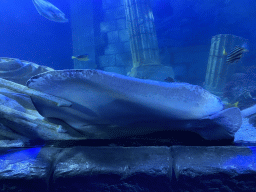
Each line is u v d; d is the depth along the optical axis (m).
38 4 3.25
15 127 1.80
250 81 7.15
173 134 1.57
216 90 8.47
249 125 2.70
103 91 1.35
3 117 1.79
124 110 1.43
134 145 1.45
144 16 9.97
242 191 1.11
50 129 1.78
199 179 1.13
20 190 1.22
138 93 1.32
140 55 9.98
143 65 9.73
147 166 1.20
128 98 1.35
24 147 1.51
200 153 1.25
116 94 1.35
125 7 10.48
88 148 1.38
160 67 9.77
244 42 8.23
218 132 1.45
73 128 1.73
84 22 13.96
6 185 1.22
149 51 9.91
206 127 1.45
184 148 1.31
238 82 7.25
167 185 1.17
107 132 1.66
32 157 1.34
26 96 2.43
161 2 12.98
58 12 3.47
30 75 3.11
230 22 11.64
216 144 1.45
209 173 1.13
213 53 8.52
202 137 1.50
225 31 11.81
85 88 1.36
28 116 1.81
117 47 13.40
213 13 11.98
